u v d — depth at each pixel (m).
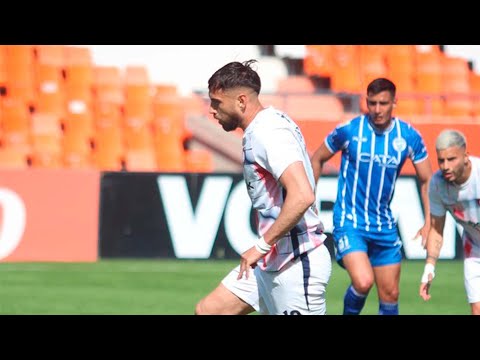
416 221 46.00
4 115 54.41
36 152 52.25
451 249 45.66
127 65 62.69
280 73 62.50
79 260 43.84
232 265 43.28
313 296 17.62
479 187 22.83
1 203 43.41
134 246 44.25
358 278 24.80
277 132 16.84
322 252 17.66
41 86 57.34
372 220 26.05
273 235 16.48
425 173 26.75
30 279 37.75
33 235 43.66
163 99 57.41
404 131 26.28
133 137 53.97
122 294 34.38
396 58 62.06
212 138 54.03
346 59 61.56
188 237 44.47
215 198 44.66
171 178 44.53
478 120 53.94
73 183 44.09
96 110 56.19
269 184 17.25
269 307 18.38
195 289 35.94
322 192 45.56
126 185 44.34
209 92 17.47
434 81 61.66
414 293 36.25
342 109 59.62
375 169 26.06
